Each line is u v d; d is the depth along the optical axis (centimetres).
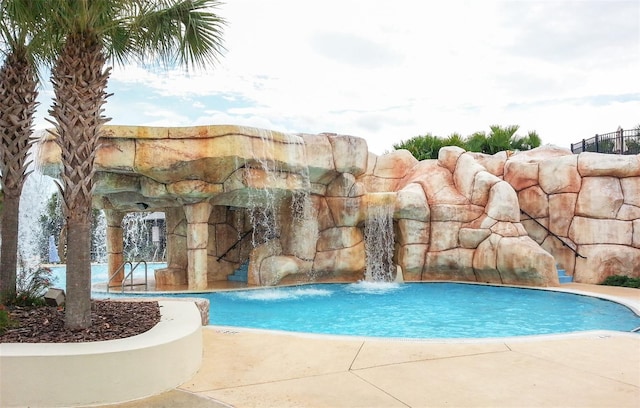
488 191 1645
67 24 595
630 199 1558
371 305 1262
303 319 1082
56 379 466
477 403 477
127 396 485
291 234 1700
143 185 1405
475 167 1722
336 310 1193
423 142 2967
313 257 1702
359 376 563
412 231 1677
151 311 711
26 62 736
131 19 641
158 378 507
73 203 583
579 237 1584
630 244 1526
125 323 623
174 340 529
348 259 1681
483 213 1639
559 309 1161
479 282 1609
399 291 1503
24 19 635
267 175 1439
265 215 1706
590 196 1578
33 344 510
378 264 1716
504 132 2805
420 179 1814
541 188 1698
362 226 1733
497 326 991
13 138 728
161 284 1614
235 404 476
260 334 777
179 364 536
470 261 1612
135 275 2067
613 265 1509
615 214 1552
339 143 1636
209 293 1455
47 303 748
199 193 1386
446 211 1653
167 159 1272
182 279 1652
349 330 968
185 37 718
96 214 2805
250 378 557
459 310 1178
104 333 568
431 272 1694
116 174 1377
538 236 1695
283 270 1606
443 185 1762
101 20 614
